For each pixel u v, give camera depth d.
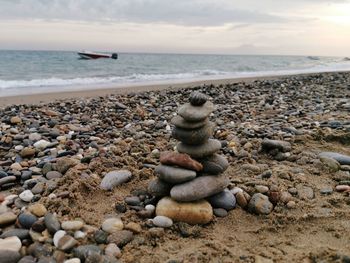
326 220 0.69
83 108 1.97
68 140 1.24
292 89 3.01
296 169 0.92
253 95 2.58
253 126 1.44
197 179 0.72
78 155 1.05
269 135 1.24
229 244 0.61
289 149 1.05
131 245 0.61
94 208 0.73
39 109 1.92
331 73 5.23
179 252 0.59
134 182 0.85
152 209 0.70
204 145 0.75
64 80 4.09
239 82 3.72
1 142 1.22
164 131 1.42
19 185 0.88
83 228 0.63
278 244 0.61
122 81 4.15
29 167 0.99
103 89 3.10
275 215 0.70
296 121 1.56
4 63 7.76
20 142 1.23
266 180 0.85
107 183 0.81
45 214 0.67
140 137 1.31
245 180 0.84
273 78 4.29
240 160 0.99
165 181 0.73
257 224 0.69
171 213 0.67
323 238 0.63
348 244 0.60
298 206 0.73
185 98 2.44
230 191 0.77
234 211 0.72
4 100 2.34
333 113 1.75
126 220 0.68
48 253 0.57
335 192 0.81
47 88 3.23
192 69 7.50
